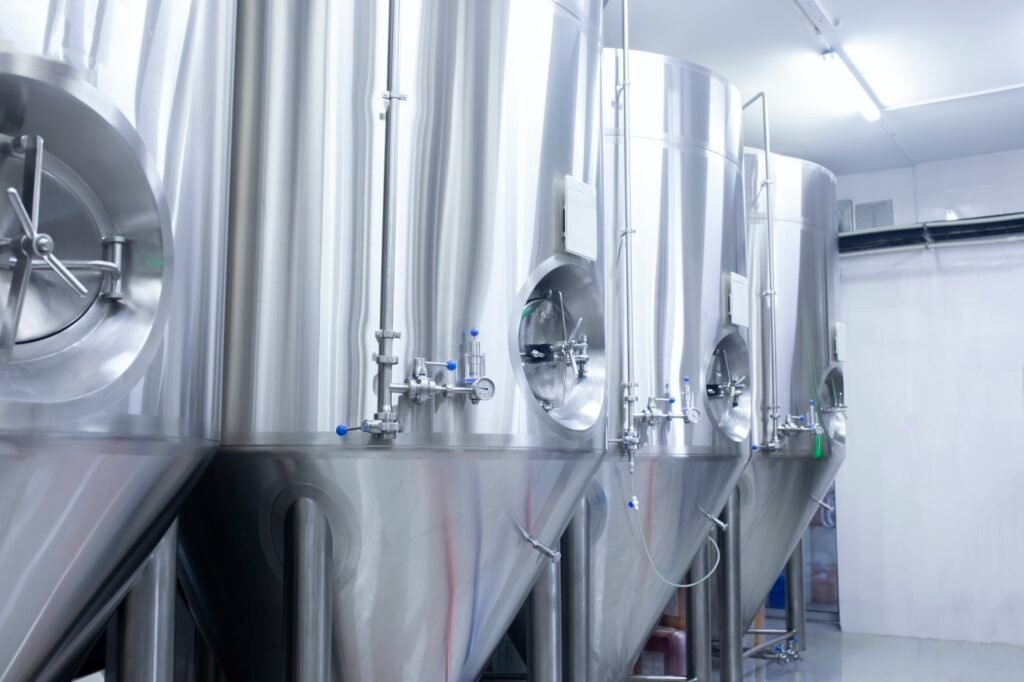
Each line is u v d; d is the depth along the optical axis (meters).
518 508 2.57
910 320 7.89
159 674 2.17
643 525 3.90
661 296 3.97
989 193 7.93
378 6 2.37
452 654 2.63
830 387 6.12
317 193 2.29
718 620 5.16
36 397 1.51
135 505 1.79
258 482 2.26
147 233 1.76
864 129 7.45
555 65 2.77
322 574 2.22
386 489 2.25
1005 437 7.48
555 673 3.25
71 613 1.80
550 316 2.91
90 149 1.66
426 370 2.29
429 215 2.37
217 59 1.98
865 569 7.85
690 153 4.17
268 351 2.25
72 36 1.57
